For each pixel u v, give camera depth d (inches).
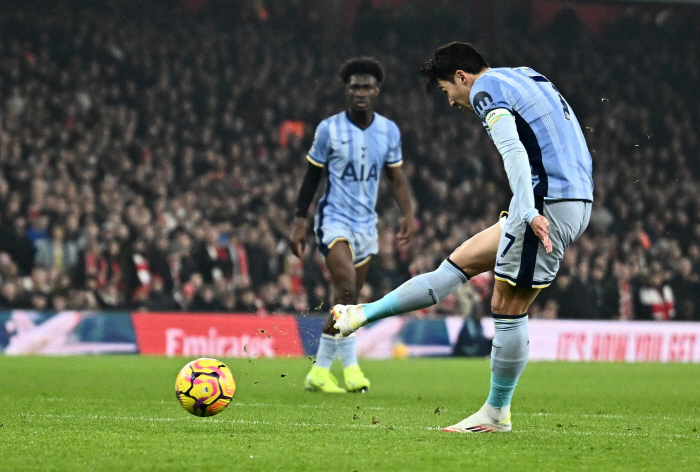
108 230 2405.3
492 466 519.5
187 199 2664.9
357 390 1138.0
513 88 661.9
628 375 1713.8
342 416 814.5
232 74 3398.1
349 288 1140.5
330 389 1136.2
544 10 4067.4
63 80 3139.8
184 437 636.7
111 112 3051.2
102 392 1111.0
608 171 3499.0
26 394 1073.5
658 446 618.5
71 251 2391.7
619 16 4109.3
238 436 644.1
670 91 3939.5
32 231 2415.1
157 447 581.9
